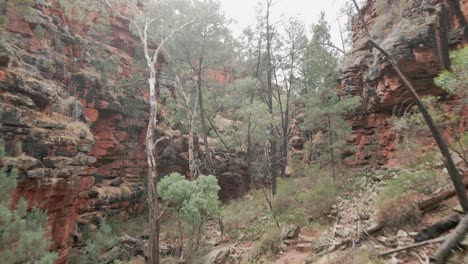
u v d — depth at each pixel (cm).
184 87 2553
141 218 2012
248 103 2227
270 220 1380
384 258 609
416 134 1083
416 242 633
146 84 2352
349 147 1564
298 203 1444
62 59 1678
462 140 898
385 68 1271
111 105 1972
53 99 1223
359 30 1847
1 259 553
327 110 1545
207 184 1223
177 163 2409
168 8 2017
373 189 1157
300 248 1006
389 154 1423
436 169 916
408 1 1357
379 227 782
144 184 2155
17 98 966
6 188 618
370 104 1555
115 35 2344
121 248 1470
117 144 2025
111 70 2061
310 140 2098
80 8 1789
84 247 1335
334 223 1105
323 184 1469
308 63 1753
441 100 1121
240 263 1089
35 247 617
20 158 866
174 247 1391
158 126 2380
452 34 1148
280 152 2291
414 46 1145
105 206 1728
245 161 2552
